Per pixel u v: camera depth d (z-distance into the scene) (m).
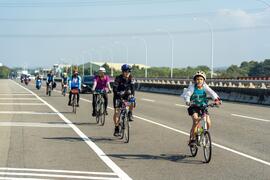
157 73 161.12
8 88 63.28
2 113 23.88
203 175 9.36
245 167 10.21
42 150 12.34
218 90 40.34
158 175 9.33
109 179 8.97
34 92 50.31
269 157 11.48
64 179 8.95
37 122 19.58
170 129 17.20
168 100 36.66
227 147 13.04
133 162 10.73
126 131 13.91
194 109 11.13
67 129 17.17
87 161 10.82
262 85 43.44
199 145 11.14
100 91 18.70
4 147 12.80
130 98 14.09
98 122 19.27
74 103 24.34
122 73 14.19
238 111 25.86
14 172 9.54
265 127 18.02
